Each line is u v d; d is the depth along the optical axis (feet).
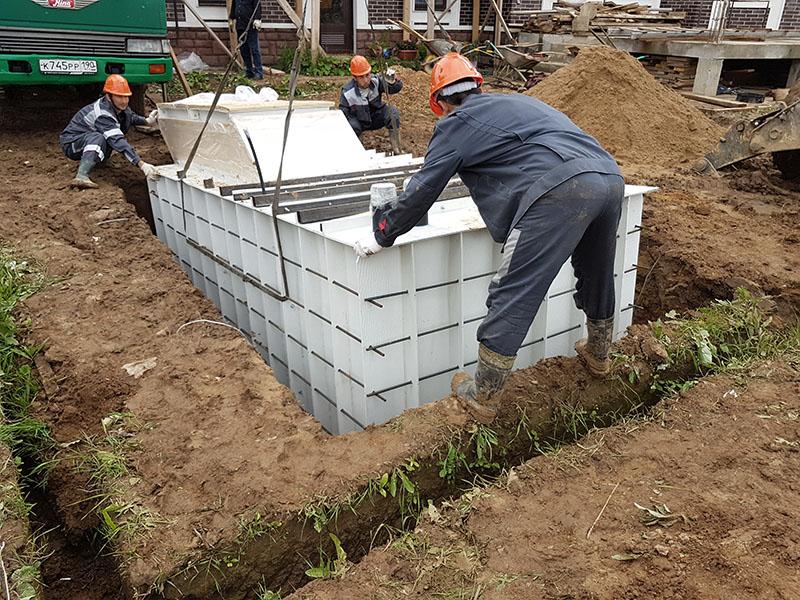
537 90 32.99
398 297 11.80
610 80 30.63
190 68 44.45
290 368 15.19
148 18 25.49
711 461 10.05
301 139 16.79
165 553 8.30
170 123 20.39
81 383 11.90
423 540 8.75
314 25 45.78
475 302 12.89
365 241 10.76
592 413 12.31
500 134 9.42
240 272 16.40
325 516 9.08
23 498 9.76
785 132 23.17
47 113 29.96
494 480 10.62
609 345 11.90
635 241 14.73
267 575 8.86
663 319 17.79
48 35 23.72
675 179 25.17
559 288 13.71
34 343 13.19
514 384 11.91
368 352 11.80
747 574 7.89
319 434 10.52
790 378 12.26
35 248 17.48
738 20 57.82
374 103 25.82
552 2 55.06
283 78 42.29
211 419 10.80
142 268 16.76
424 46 49.57
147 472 9.73
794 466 9.84
